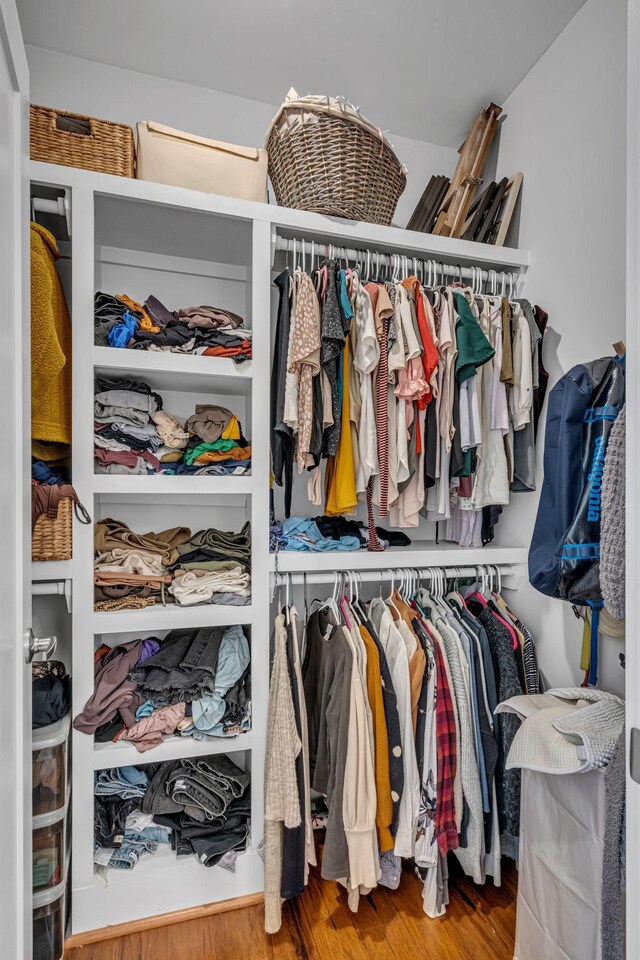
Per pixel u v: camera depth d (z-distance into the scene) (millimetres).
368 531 1696
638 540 693
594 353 1603
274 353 1838
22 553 844
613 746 1082
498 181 2076
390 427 1643
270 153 1695
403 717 1495
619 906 1074
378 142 1636
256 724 1549
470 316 1638
